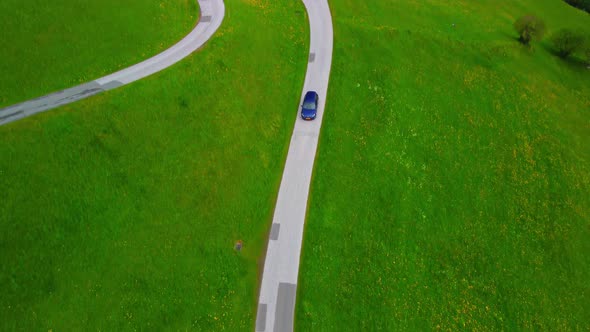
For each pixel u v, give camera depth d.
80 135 23.70
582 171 29.27
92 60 29.05
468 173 27.53
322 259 21.83
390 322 19.84
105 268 20.16
